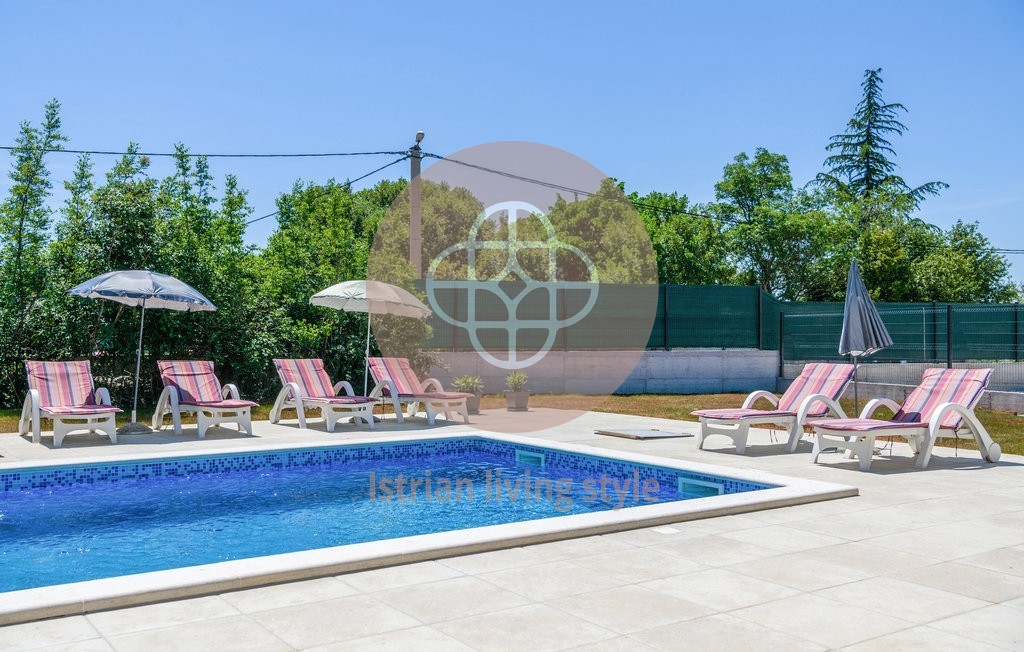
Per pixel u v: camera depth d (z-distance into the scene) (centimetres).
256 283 1641
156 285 1114
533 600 373
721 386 2069
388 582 400
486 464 978
